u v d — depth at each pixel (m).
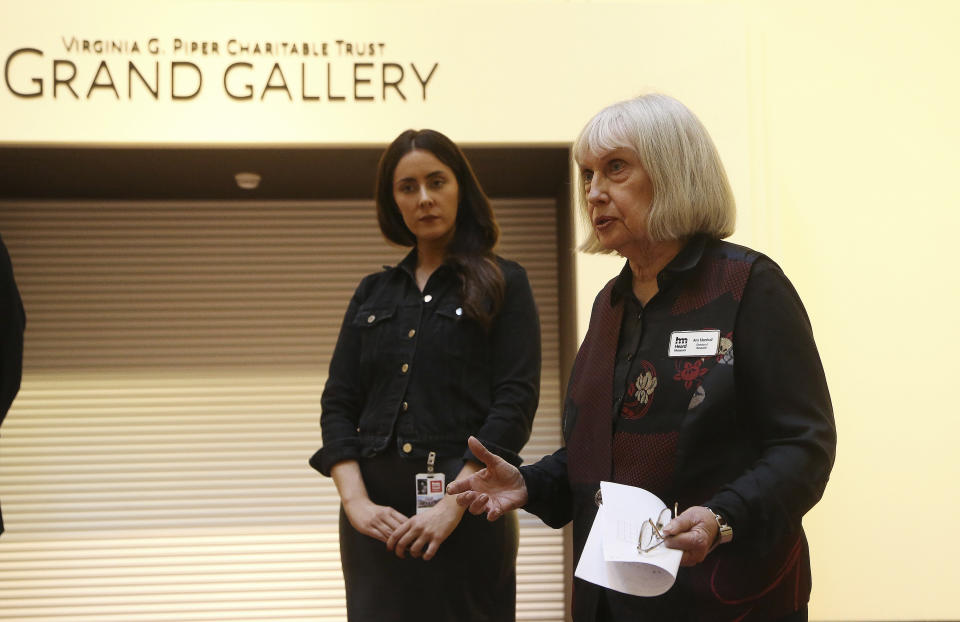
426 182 2.74
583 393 1.85
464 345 2.64
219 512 5.35
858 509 4.64
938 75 4.80
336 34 4.52
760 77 4.64
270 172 4.98
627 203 1.73
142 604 5.26
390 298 2.75
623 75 4.54
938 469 4.65
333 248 5.57
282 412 5.45
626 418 1.74
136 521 5.32
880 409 4.68
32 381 5.38
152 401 5.41
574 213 4.57
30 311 5.43
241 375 5.46
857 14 4.83
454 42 4.54
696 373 1.65
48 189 5.25
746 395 1.64
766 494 1.51
